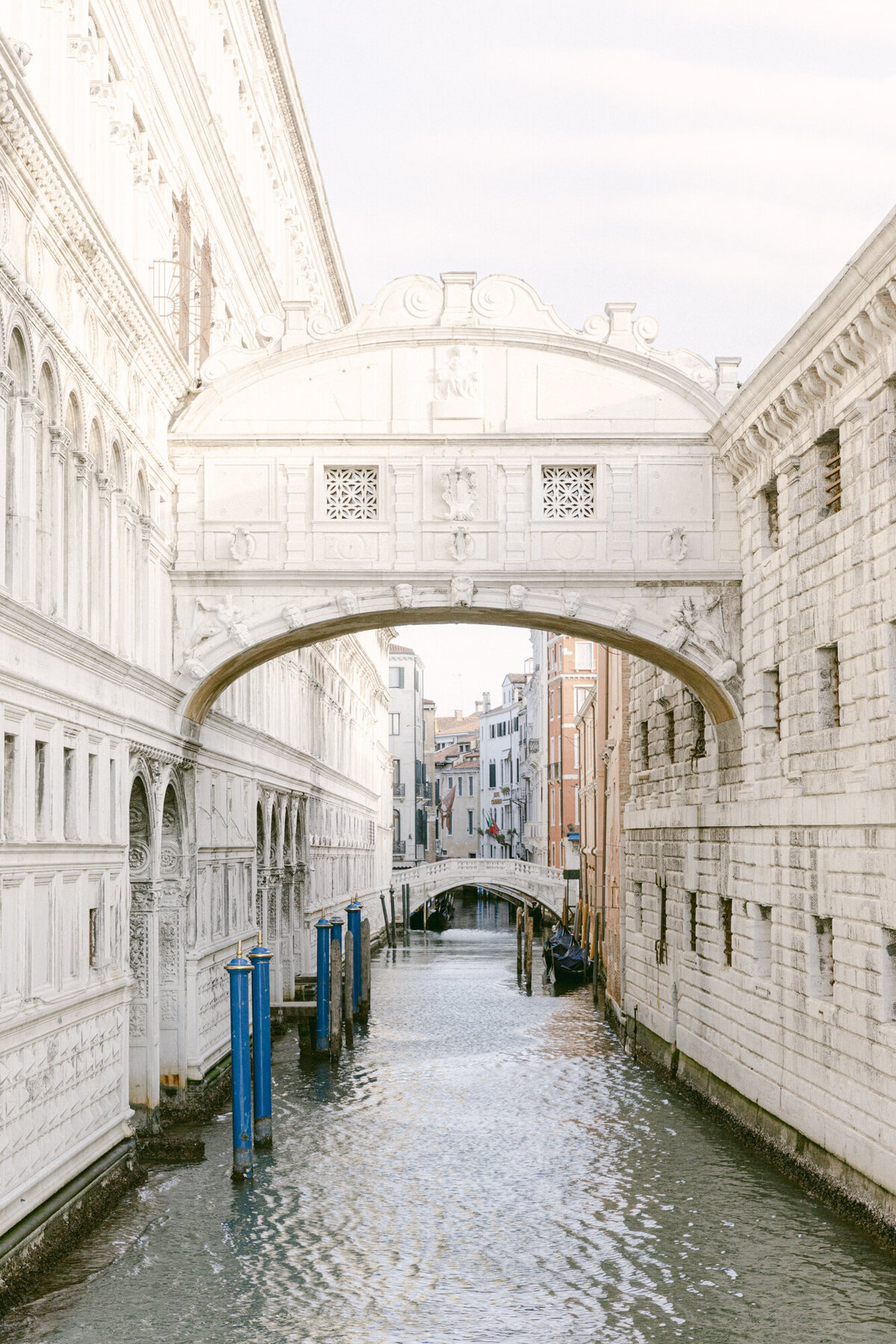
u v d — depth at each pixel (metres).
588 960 49.12
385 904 71.94
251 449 24.02
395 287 24.27
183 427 23.95
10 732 14.84
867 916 18.11
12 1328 14.82
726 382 24.16
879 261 16.72
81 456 17.92
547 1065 31.39
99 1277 16.55
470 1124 24.92
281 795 36.31
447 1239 18.19
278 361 24.08
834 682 20.28
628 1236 18.27
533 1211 19.39
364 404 24.11
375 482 24.09
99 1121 18.53
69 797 17.41
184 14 25.89
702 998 26.97
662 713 31.64
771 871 22.34
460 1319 15.50
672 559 23.98
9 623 14.74
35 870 15.69
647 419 24.19
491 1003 43.34
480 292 24.19
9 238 14.93
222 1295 16.11
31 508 15.61
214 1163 21.67
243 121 33.25
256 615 23.89
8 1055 14.74
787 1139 21.34
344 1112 25.94
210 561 23.84
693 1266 17.11
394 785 117.94
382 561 23.88
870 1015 18.02
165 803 24.17
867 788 18.17
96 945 18.66
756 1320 15.41
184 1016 24.27
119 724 19.62
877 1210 17.72
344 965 33.72
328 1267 17.06
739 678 24.02
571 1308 15.80
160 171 24.20
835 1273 16.75
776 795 22.20
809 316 18.72
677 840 29.33
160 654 23.02
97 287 18.42
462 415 24.05
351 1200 19.91
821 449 20.50
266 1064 22.78
